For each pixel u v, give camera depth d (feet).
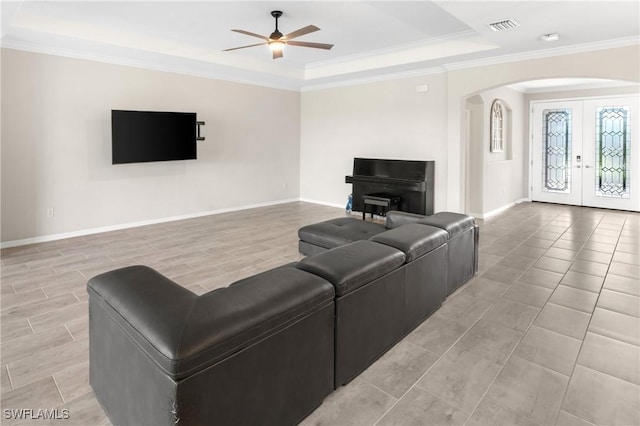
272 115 25.73
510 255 14.52
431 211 20.75
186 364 4.22
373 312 7.13
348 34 16.83
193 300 5.16
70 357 7.74
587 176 25.53
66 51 16.72
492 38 14.40
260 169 25.38
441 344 8.14
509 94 25.00
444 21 15.07
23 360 7.61
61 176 17.12
